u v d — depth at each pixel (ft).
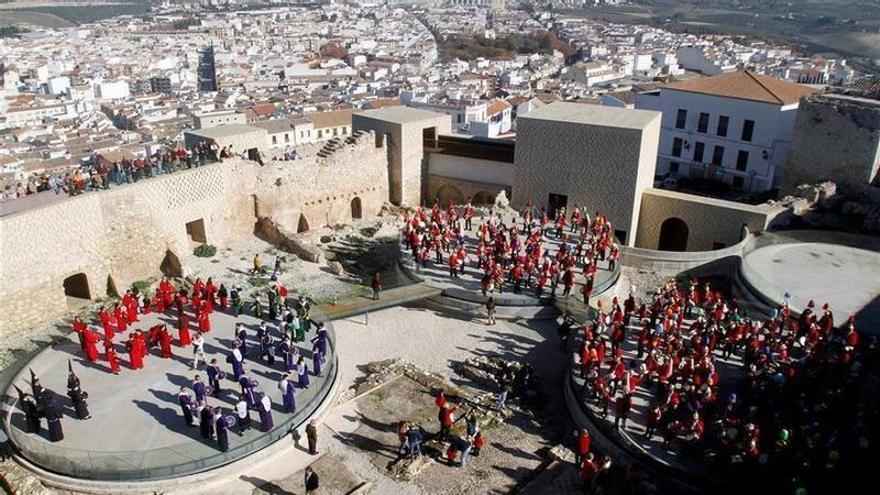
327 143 213.05
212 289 133.28
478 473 95.04
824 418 95.35
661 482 90.38
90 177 150.30
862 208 175.01
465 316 140.36
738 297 143.02
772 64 655.35
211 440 94.58
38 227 133.69
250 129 198.90
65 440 94.07
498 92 561.43
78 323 115.55
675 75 603.67
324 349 112.47
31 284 134.31
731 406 96.17
